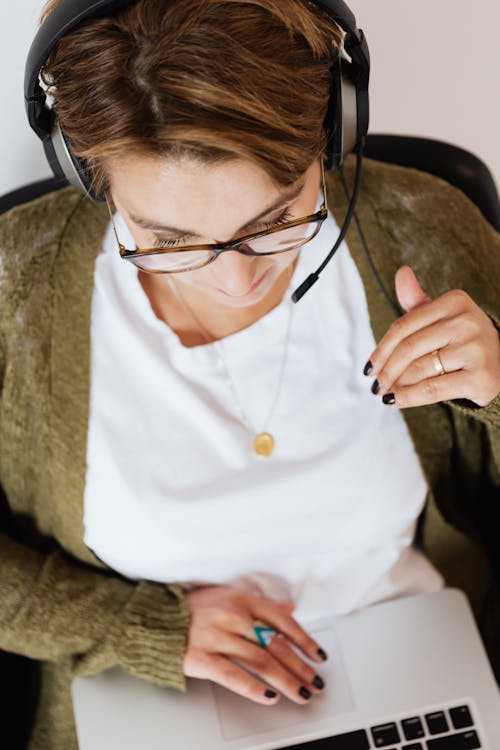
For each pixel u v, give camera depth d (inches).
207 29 23.4
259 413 37.9
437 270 39.0
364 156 40.9
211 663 36.3
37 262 38.2
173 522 37.6
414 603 39.0
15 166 45.4
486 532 46.1
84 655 38.4
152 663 36.8
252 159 24.2
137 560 39.0
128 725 36.6
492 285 39.3
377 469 38.7
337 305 38.3
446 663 37.3
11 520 43.3
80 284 37.9
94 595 39.2
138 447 37.6
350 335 38.5
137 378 37.8
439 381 31.9
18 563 39.9
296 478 37.6
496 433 37.4
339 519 38.9
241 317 37.9
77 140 26.8
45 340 38.1
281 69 24.2
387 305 38.7
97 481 38.0
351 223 38.7
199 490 37.4
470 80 48.9
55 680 41.6
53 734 42.3
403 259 39.0
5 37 40.6
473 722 35.9
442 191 39.5
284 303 37.6
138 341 37.4
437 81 48.6
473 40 47.3
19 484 40.6
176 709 36.8
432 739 35.7
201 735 36.1
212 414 37.3
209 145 23.8
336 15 25.8
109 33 24.2
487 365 31.8
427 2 45.5
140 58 23.6
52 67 26.2
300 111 25.1
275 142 24.3
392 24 46.1
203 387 37.6
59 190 39.2
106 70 24.2
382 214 39.0
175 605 38.1
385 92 48.6
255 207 26.0
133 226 28.4
